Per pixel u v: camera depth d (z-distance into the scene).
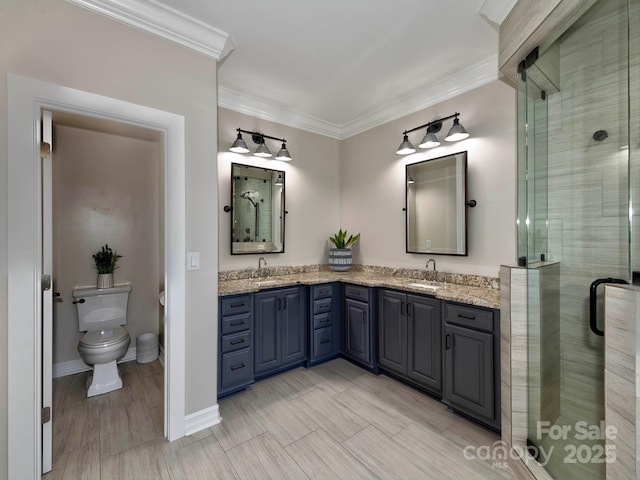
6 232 1.39
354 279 2.93
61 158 2.69
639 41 1.36
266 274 3.15
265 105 3.12
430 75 2.59
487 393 1.91
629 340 1.14
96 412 2.12
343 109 3.28
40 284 1.47
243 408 2.18
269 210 3.19
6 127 1.38
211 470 1.59
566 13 1.40
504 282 1.81
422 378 2.35
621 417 1.17
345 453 1.72
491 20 1.88
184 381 1.88
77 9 1.55
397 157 3.18
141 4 1.68
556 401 1.75
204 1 1.72
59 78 1.50
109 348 2.36
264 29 1.99
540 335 1.76
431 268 2.86
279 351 2.66
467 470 1.59
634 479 1.11
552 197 1.84
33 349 1.44
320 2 1.75
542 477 1.48
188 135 1.91
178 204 1.86
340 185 3.83
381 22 1.93
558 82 1.79
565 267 1.79
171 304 1.83
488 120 2.45
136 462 1.64
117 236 2.95
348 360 3.04
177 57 1.87
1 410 1.38
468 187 2.58
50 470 1.57
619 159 1.59
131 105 1.69
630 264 1.27
